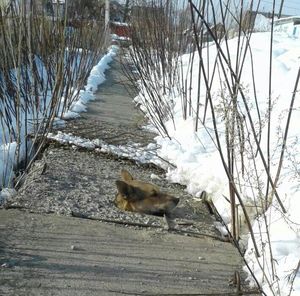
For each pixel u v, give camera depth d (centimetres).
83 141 206
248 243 116
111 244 116
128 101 334
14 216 126
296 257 96
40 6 226
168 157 190
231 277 104
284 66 251
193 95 257
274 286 92
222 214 136
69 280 96
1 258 102
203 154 179
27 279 95
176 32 283
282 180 122
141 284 97
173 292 95
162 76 291
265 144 150
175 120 234
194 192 159
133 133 236
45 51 226
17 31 183
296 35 594
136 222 131
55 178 159
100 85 397
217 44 113
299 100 177
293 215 107
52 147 197
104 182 162
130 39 324
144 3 289
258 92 216
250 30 173
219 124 200
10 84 178
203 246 119
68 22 270
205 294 93
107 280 98
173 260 110
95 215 133
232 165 117
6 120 182
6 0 179
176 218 137
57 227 122
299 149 138
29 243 111
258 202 125
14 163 171
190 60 250
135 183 144
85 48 317
